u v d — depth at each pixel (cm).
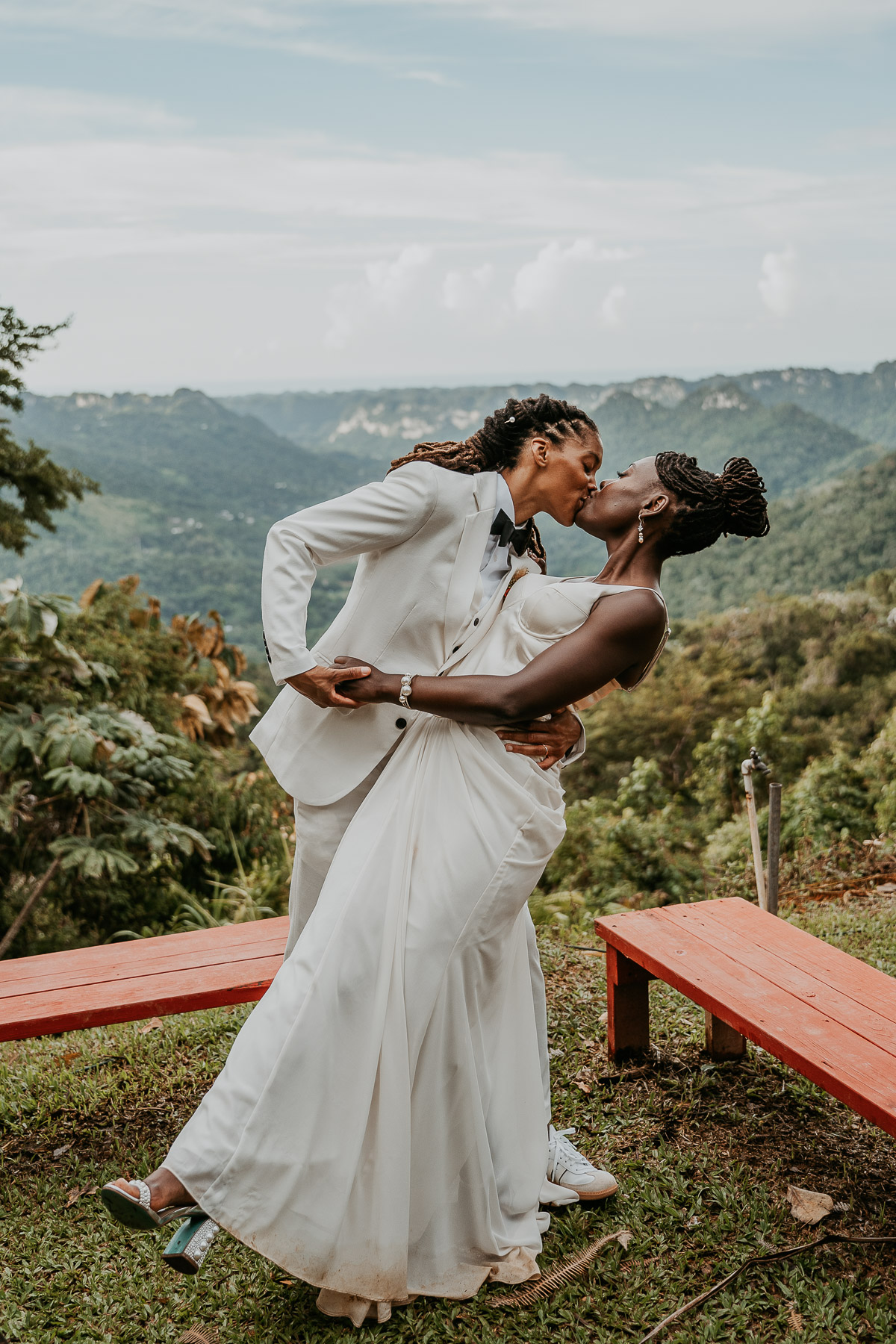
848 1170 247
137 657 897
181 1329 204
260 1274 216
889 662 2969
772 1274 214
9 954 757
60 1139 272
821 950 277
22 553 1065
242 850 840
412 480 199
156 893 784
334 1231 189
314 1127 189
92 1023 252
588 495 212
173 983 265
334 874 201
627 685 212
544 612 201
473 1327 201
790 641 3231
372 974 192
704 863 790
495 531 207
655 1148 257
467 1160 204
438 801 201
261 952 284
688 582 6462
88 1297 213
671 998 337
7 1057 327
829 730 2491
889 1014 239
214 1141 189
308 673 194
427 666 207
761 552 6219
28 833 749
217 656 1141
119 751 727
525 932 223
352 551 199
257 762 1220
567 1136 264
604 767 2631
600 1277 214
